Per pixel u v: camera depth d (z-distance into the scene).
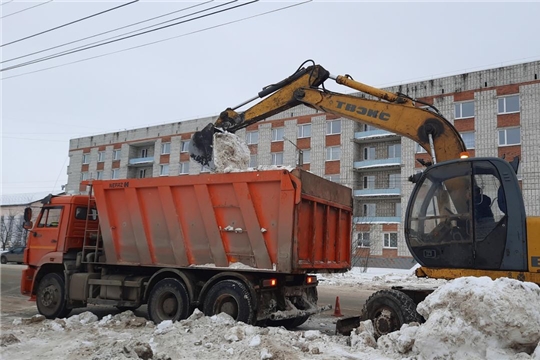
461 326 5.01
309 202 7.86
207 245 8.09
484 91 30.58
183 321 7.35
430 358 5.12
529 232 5.71
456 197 6.35
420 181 6.75
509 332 4.84
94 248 9.66
